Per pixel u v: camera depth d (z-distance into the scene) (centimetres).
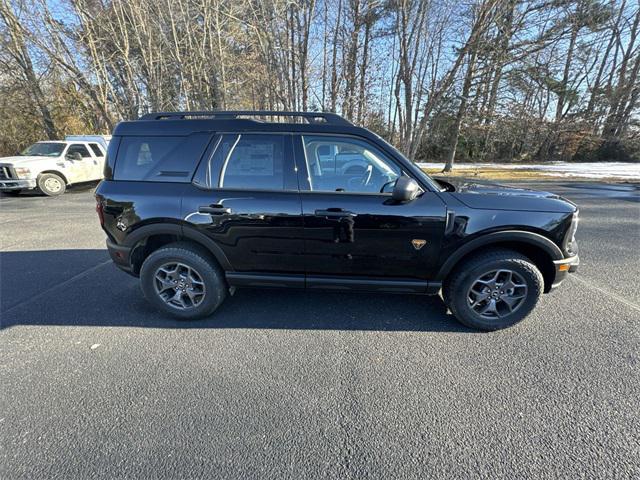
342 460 160
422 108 1777
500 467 156
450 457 162
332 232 257
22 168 889
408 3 1419
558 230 251
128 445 167
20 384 209
